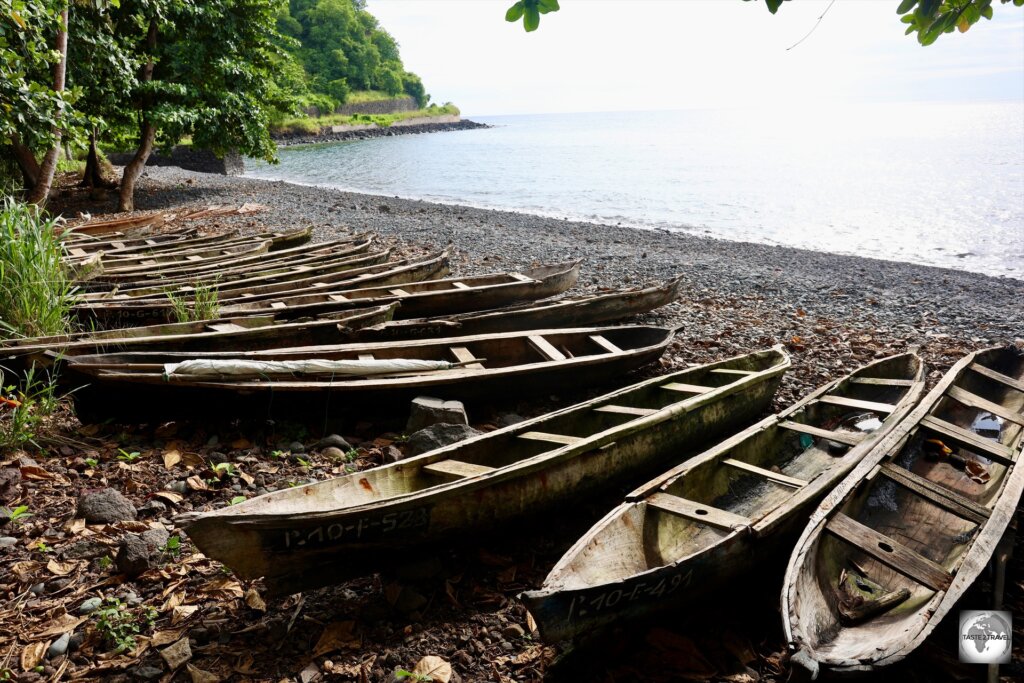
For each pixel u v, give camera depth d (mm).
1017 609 3625
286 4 18406
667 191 26391
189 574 3799
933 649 3307
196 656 3256
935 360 7777
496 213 19594
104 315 7039
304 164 38656
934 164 33344
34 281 6043
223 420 5438
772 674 3236
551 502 4219
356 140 66250
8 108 9844
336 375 5523
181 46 16234
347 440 5473
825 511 3691
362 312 7352
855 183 27281
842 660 2705
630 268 12516
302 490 3629
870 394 6141
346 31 94062
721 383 6125
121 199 16984
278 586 3426
